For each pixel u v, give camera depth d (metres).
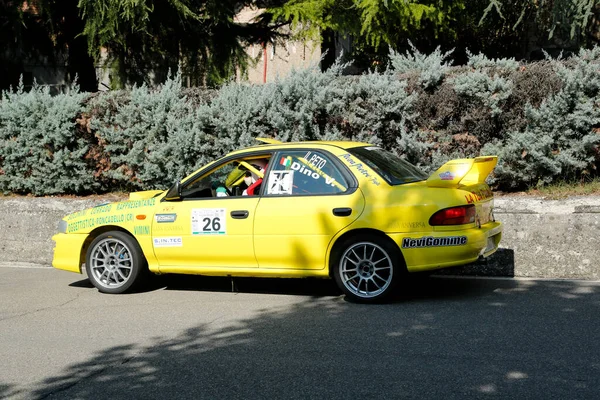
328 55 16.05
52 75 15.79
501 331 6.29
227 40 14.30
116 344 6.39
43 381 5.50
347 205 7.43
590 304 7.22
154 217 8.23
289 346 6.10
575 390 4.86
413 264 7.27
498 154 9.94
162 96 11.31
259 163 8.07
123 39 13.38
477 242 7.28
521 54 16.36
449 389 4.95
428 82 10.21
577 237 8.72
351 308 7.34
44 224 11.48
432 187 7.36
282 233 7.62
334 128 10.45
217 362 5.75
